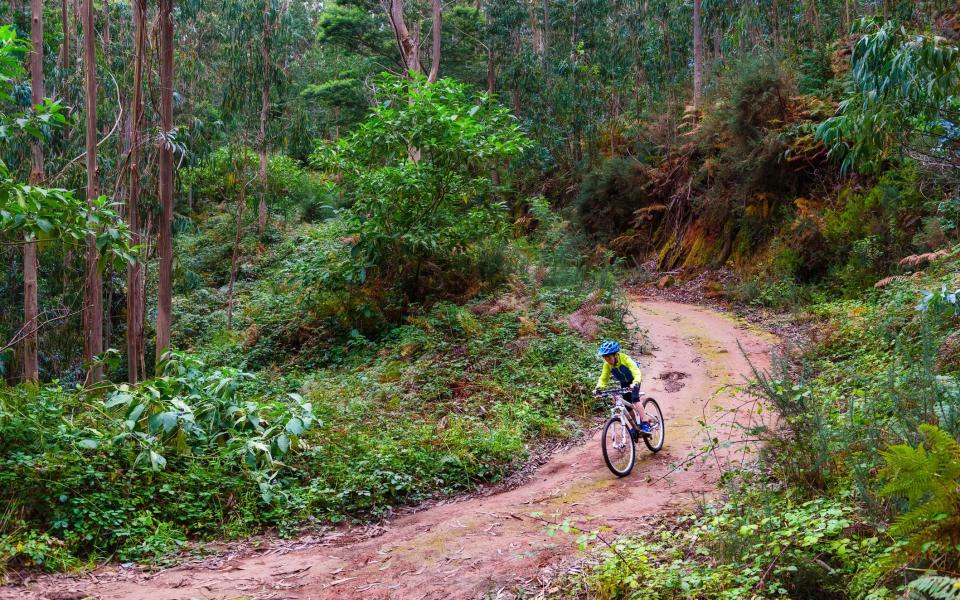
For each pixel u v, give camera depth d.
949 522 3.15
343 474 7.94
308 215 37.34
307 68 49.03
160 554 6.14
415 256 16.44
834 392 7.24
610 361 8.14
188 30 31.23
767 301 17.72
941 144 9.96
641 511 6.58
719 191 22.97
